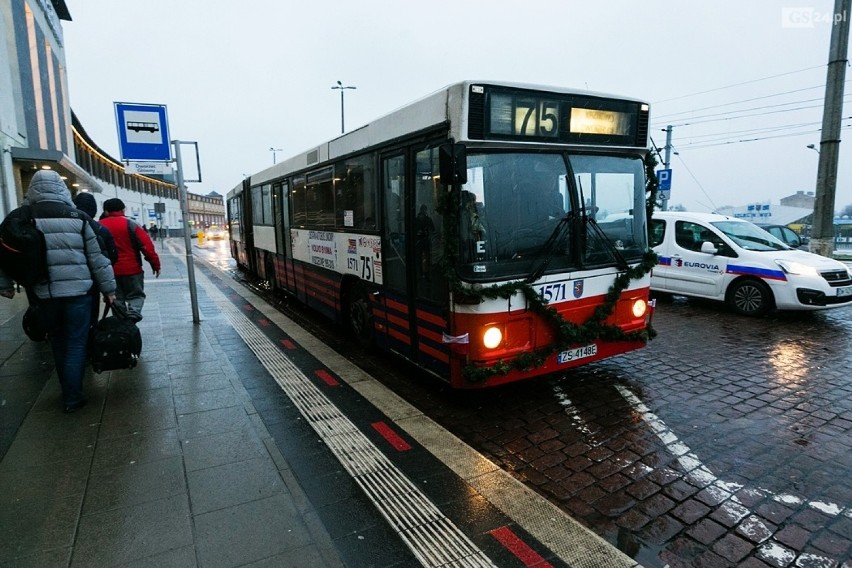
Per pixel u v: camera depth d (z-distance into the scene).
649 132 5.10
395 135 5.07
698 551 2.77
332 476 3.48
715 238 8.90
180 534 2.79
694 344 6.81
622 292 4.96
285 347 6.75
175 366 5.80
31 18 21.77
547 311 4.39
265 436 4.01
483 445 4.05
